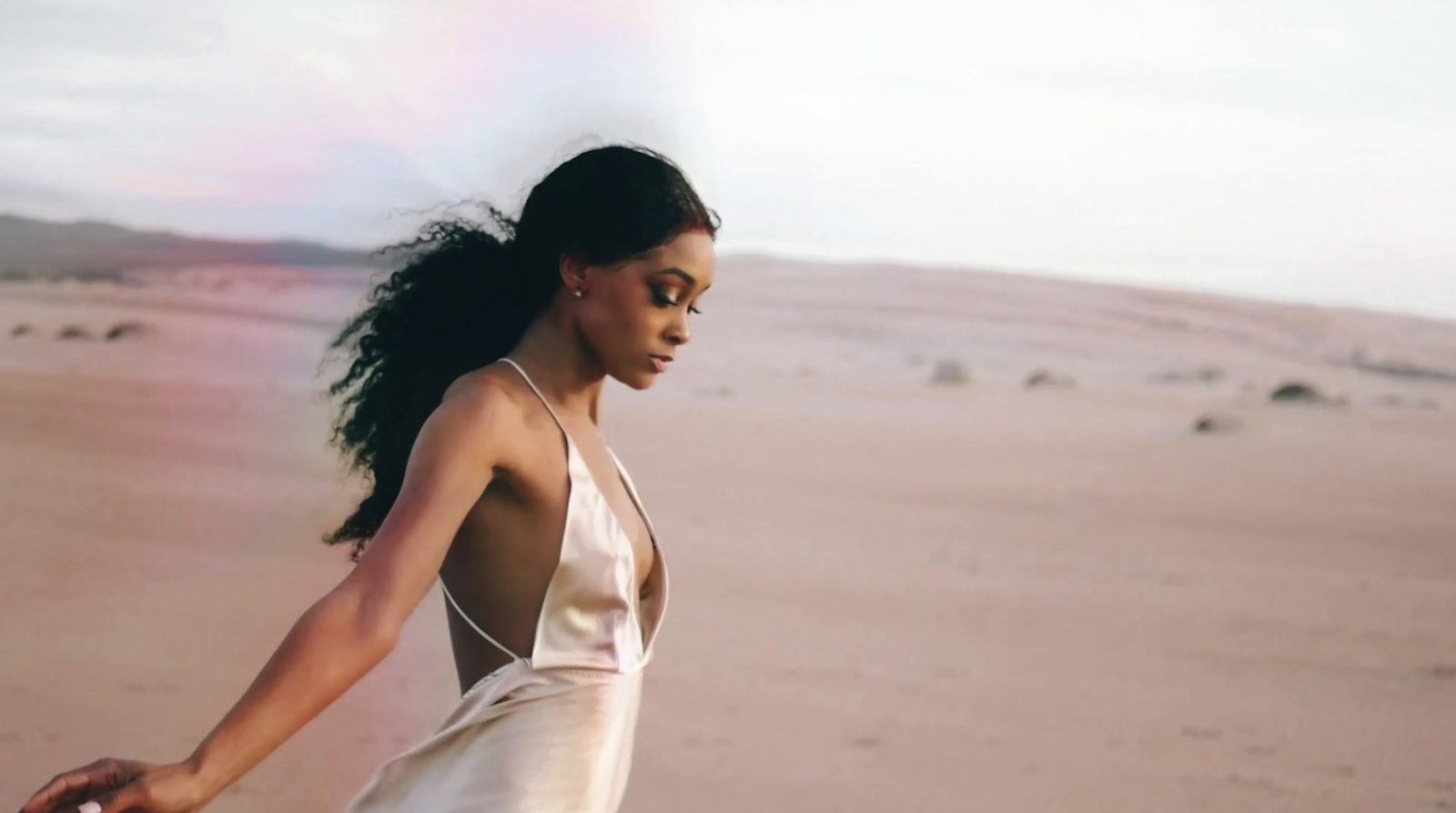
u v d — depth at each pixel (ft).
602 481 7.70
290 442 42.01
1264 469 46.60
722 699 20.81
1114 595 28.91
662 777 17.56
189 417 45.62
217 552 28.50
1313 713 21.98
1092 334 84.23
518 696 7.29
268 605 24.82
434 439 7.10
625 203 7.53
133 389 51.57
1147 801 17.83
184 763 5.95
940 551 32.19
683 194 7.66
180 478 35.88
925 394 63.21
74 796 5.89
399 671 21.18
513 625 7.37
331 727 18.66
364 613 6.42
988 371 73.72
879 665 23.09
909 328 84.28
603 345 7.66
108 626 22.95
